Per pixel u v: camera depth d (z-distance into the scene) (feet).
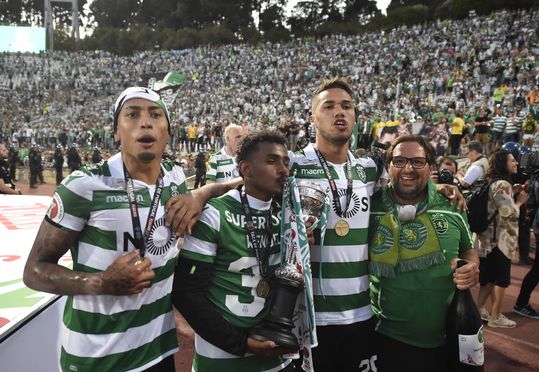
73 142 104.37
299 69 131.64
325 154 8.88
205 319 6.48
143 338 6.45
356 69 118.93
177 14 254.27
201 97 130.21
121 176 6.44
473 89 79.92
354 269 8.41
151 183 6.71
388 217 8.56
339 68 126.11
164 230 6.57
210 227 6.73
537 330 15.53
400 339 8.36
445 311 8.25
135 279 5.83
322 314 8.24
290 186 6.91
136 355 6.38
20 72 174.81
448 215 8.50
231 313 6.75
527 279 16.74
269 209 7.18
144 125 6.32
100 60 186.91
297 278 6.53
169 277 6.72
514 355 13.71
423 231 8.37
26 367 7.69
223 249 6.81
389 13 188.75
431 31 128.36
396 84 94.53
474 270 7.90
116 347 6.24
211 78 148.36
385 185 9.02
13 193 25.73
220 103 120.67
